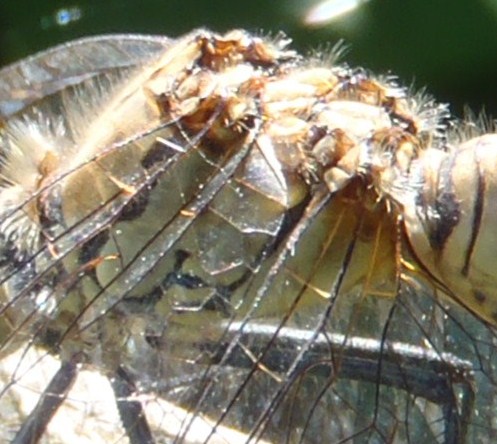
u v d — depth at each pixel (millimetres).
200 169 72
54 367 72
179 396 71
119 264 72
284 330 71
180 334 72
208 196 72
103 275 72
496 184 71
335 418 70
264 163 72
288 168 72
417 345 71
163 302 72
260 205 72
